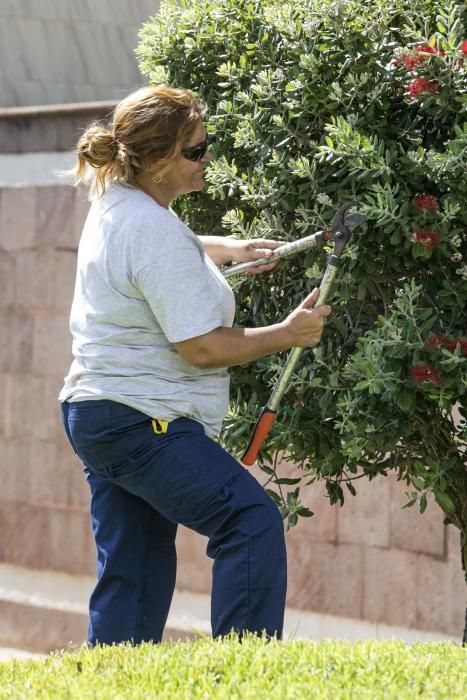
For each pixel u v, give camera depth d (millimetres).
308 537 9438
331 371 5590
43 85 13352
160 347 4945
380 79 5430
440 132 5461
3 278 11125
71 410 5031
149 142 5016
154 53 6215
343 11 5391
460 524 5977
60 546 10734
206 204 6250
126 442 4898
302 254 5781
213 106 6074
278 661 4125
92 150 5059
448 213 5145
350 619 9188
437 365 5160
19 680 4199
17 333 11023
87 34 13594
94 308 4973
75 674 4207
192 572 10023
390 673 4020
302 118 5566
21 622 10930
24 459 10969
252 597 4758
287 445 5738
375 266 5418
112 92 13688
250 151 5848
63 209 10781
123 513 5242
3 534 11086
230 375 5902
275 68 5773
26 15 13266
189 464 4836
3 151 11211
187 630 9977
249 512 4801
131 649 4488
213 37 5977
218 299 4945
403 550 8914
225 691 3834
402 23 5562
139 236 4867
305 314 4988
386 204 5148
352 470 5816
